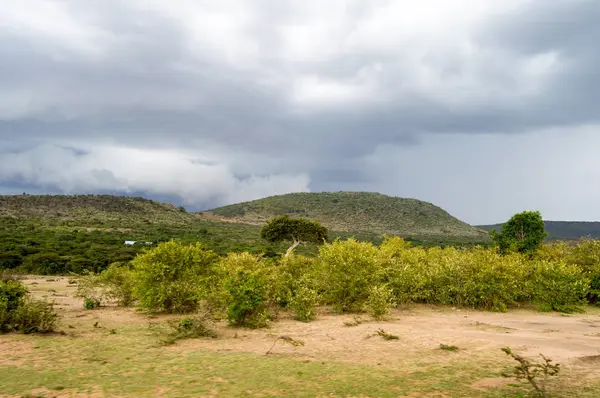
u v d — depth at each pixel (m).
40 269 35.50
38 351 8.65
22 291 11.33
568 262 21.95
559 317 15.24
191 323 11.25
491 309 16.86
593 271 19.56
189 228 95.00
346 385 6.58
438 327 12.64
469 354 8.99
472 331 11.95
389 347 9.74
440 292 18.03
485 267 17.22
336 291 16.03
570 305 16.56
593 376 7.20
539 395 6.09
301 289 14.64
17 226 67.00
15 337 10.02
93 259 39.75
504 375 7.19
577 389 6.43
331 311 16.41
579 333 11.71
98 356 8.38
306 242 47.84
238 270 13.18
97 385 6.38
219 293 13.20
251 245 62.81
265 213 158.00
